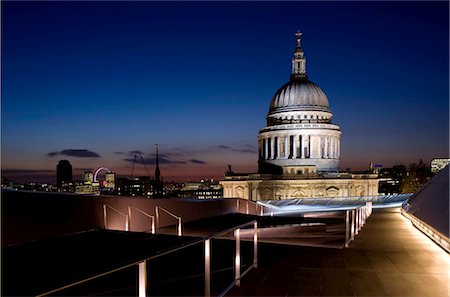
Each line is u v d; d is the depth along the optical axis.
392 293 11.16
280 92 130.12
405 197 70.88
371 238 20.69
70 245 17.11
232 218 36.78
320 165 119.06
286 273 13.05
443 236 16.25
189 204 33.09
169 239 18.23
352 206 65.19
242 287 11.57
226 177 119.31
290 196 107.75
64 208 21.23
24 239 18.58
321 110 125.81
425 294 11.09
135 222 26.19
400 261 14.84
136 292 12.19
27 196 19.39
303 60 134.50
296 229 33.47
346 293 11.14
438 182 24.02
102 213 23.66
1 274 11.05
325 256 15.71
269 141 125.00
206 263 9.08
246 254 18.84
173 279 14.26
